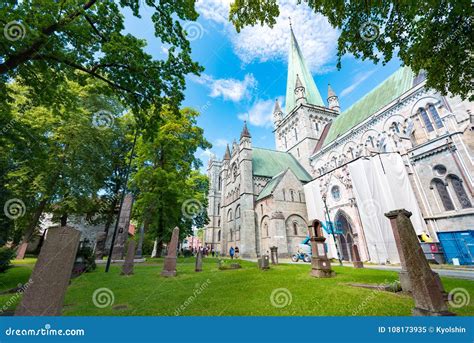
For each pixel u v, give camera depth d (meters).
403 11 8.14
